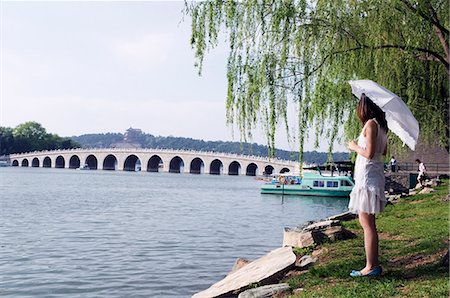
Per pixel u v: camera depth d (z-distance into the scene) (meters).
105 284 17.02
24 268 19.64
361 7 11.91
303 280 9.72
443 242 11.20
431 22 11.15
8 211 42.34
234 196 69.38
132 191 77.25
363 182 8.29
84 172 171.12
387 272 8.81
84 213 41.88
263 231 31.94
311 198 63.94
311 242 13.07
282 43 11.59
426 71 14.20
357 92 8.51
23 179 107.06
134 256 22.31
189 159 179.12
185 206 51.84
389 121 8.77
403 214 18.73
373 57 12.17
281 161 136.62
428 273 8.70
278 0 11.52
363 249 11.78
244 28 11.56
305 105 11.80
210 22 11.57
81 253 23.02
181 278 17.92
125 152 192.75
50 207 47.06
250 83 11.55
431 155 48.56
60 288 16.52
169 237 28.50
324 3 11.84
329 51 11.83
